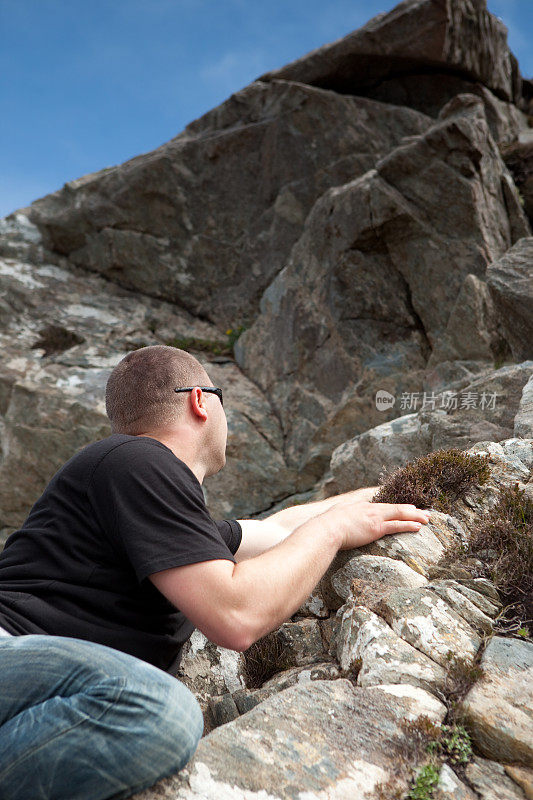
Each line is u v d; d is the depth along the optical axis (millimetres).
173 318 10219
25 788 1246
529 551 2094
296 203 9523
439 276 6988
